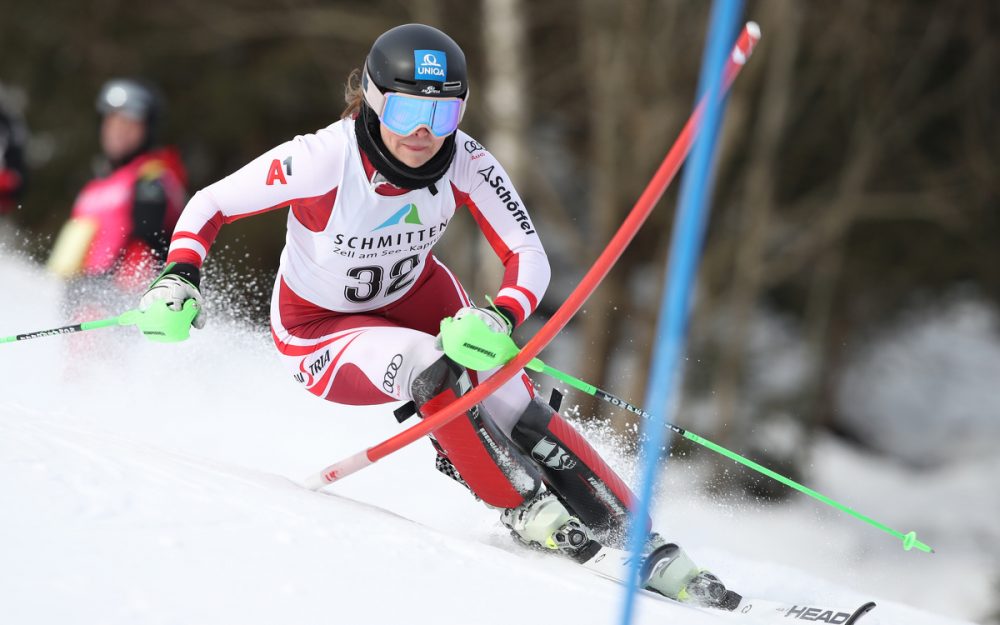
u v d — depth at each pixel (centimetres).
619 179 4638
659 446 729
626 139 4625
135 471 939
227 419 1697
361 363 1162
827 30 4794
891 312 5484
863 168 4781
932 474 5391
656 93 4544
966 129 4891
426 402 1120
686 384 4706
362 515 1012
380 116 1082
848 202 4778
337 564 852
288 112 5309
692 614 964
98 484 884
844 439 5678
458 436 1120
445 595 845
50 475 874
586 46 4700
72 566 743
